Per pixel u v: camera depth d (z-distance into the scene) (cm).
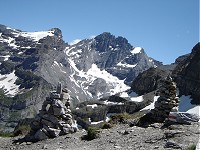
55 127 3591
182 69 13338
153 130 3117
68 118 3694
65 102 3775
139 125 3647
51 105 3672
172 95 3766
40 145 3228
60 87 3778
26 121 7669
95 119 9800
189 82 12381
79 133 3534
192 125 3073
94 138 3166
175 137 2611
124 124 3831
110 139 2961
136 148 2453
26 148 3197
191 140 2456
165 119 3491
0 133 4694
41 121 3628
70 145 3002
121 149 2478
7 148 3316
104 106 10681
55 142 3256
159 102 3766
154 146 2430
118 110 10375
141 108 10431
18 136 4066
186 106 11288
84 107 10862
